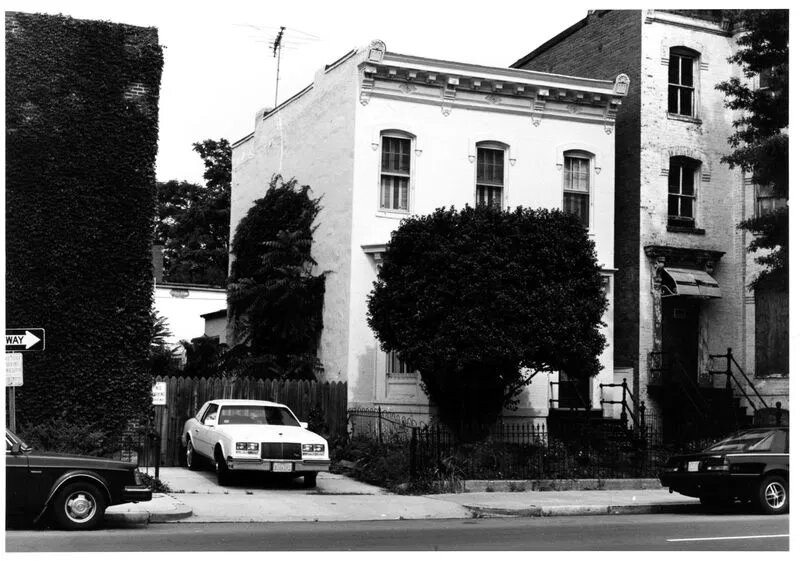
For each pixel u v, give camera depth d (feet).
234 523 50.11
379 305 70.44
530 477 68.08
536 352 66.90
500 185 85.20
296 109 92.43
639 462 72.49
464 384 71.92
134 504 52.08
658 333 87.40
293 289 83.87
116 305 68.23
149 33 70.90
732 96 92.53
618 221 90.43
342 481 67.77
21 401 65.36
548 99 86.33
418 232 69.56
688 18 91.66
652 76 89.76
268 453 61.26
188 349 100.73
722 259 91.35
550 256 68.33
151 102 70.38
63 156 67.82
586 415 80.07
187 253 167.84
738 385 85.92
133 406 68.18
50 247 66.95
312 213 86.89
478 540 43.19
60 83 68.23
